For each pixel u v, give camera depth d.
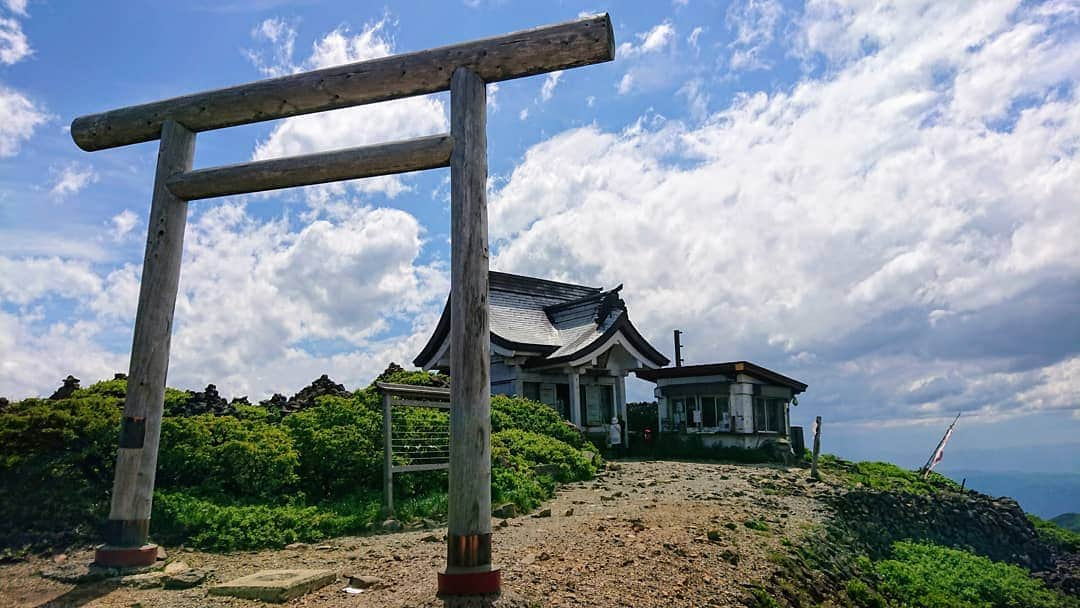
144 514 8.53
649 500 14.02
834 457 24.47
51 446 10.38
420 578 7.62
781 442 22.88
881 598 11.01
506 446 16.64
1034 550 19.67
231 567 8.45
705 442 24.31
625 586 7.64
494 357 27.03
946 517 18.80
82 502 9.60
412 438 13.21
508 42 7.77
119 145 9.95
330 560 8.78
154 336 8.87
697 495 14.78
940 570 14.20
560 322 29.19
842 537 13.63
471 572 6.67
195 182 9.10
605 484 16.30
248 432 12.41
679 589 7.88
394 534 10.63
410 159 7.94
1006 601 13.42
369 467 12.98
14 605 6.96
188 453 11.34
